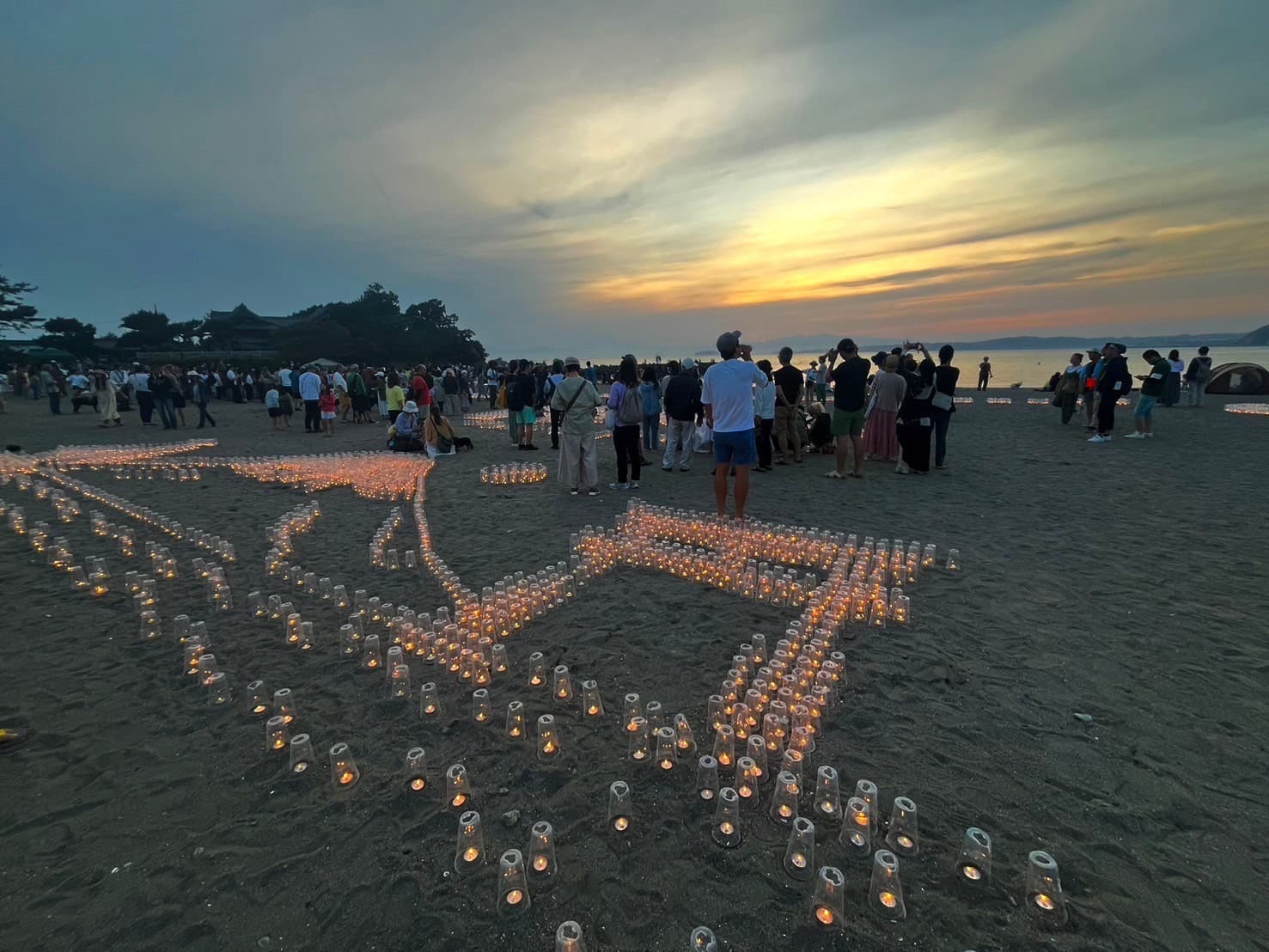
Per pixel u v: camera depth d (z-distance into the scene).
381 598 5.49
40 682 3.99
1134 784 2.85
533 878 2.39
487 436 17.19
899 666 3.99
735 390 7.13
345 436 17.34
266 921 2.25
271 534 7.38
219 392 31.42
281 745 3.29
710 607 5.11
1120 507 7.89
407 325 74.56
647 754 3.19
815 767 3.04
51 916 2.27
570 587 5.57
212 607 5.23
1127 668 3.88
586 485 9.77
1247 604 4.82
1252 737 3.17
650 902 2.30
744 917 2.23
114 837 2.67
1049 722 3.35
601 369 29.44
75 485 10.32
